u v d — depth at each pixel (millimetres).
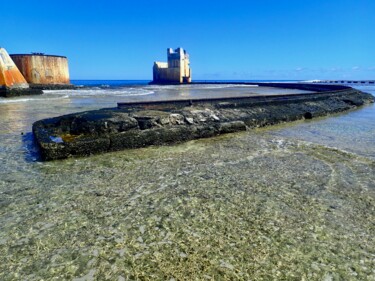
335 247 3391
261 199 4613
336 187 5168
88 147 7055
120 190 4910
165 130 8594
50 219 3922
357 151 7832
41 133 7734
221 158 6965
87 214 4066
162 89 39625
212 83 61500
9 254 3176
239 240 3482
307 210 4273
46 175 5602
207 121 10250
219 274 2916
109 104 17766
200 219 3957
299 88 42250
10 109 14758
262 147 8164
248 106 13320
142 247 3322
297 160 6844
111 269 2963
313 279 2885
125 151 7602
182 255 3191
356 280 2877
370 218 4090
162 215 4055
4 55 24500
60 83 35156
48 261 3072
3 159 6520
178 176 5633
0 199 4500
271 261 3129
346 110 18422
